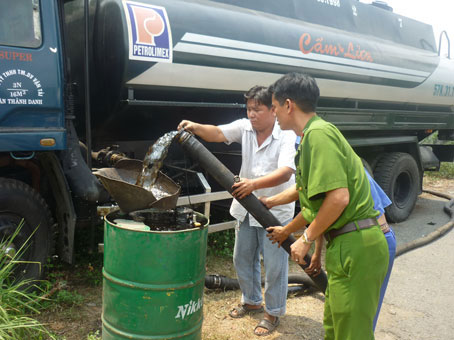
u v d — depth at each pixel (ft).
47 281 11.94
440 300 13.87
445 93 25.12
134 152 15.17
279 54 15.30
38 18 10.79
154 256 8.07
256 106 9.98
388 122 21.97
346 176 7.23
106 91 12.84
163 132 15.16
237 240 11.37
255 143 10.67
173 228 9.07
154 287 8.19
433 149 29.63
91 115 13.82
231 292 13.43
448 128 27.35
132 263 8.16
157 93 12.95
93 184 11.79
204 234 8.73
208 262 15.53
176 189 9.73
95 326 11.00
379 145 22.85
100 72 12.83
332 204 7.11
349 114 19.47
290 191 9.41
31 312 10.94
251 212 9.28
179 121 14.94
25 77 10.64
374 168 22.93
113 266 8.42
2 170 12.04
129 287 8.27
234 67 14.10
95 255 14.51
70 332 10.68
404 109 23.15
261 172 10.57
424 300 13.84
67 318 11.30
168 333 8.46
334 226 7.62
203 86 13.57
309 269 8.99
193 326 8.85
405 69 21.56
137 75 12.12
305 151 7.48
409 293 14.30
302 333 11.37
